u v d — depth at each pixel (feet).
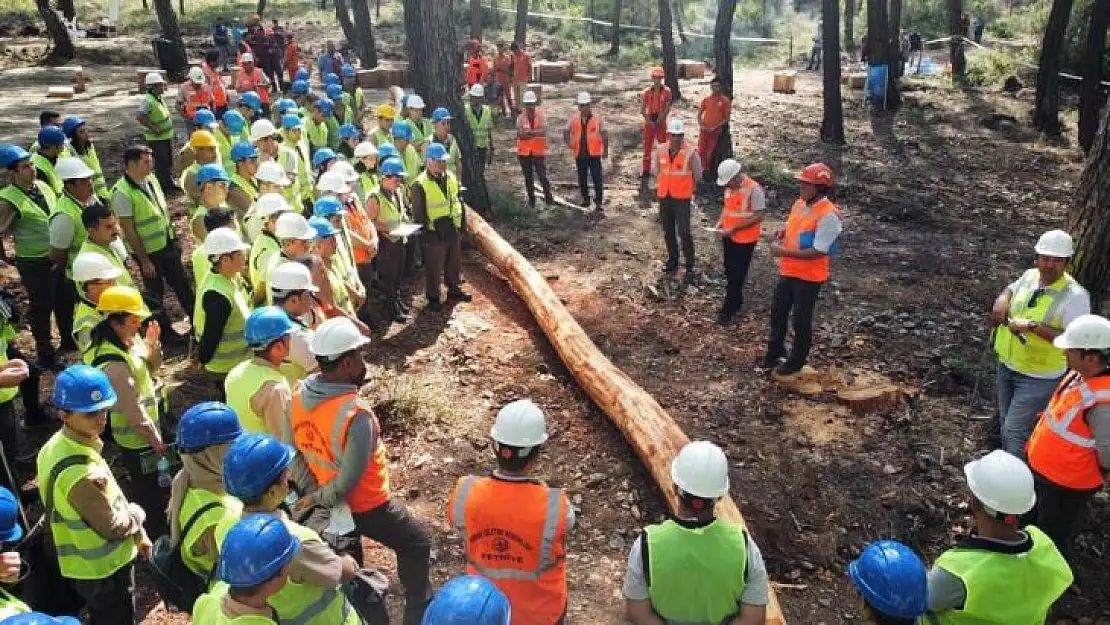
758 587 10.30
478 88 44.75
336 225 22.71
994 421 21.99
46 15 83.66
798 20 130.52
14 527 10.68
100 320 16.57
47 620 7.71
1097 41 55.88
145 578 16.84
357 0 82.07
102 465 12.61
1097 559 18.47
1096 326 14.82
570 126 42.37
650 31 111.45
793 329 27.25
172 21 76.74
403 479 20.57
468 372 26.00
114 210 24.26
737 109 67.72
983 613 10.39
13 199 22.66
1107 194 20.66
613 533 19.01
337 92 43.24
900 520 19.58
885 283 33.96
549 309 27.68
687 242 33.30
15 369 16.15
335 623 10.62
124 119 58.18
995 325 19.34
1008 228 42.65
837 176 50.60
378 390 23.71
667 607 10.25
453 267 30.63
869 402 23.76
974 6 124.26
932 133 62.23
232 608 8.96
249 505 10.46
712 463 10.21
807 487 20.59
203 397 23.15
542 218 41.16
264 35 74.74
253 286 20.36
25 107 61.82
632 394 21.88
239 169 26.03
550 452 22.02
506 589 11.45
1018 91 76.59
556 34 110.42
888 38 68.64
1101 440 14.98
